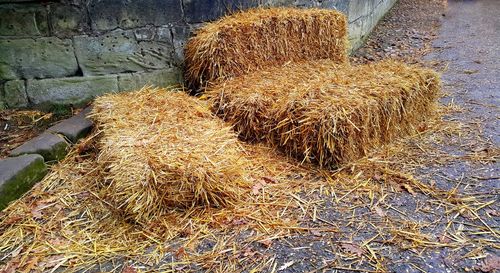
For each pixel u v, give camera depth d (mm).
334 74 2980
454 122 3092
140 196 2041
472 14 6574
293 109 2533
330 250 1897
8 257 1918
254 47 3172
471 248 1884
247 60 3164
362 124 2523
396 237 1968
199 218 2107
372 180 2418
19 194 2330
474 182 2363
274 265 1815
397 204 2207
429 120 3125
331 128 2395
